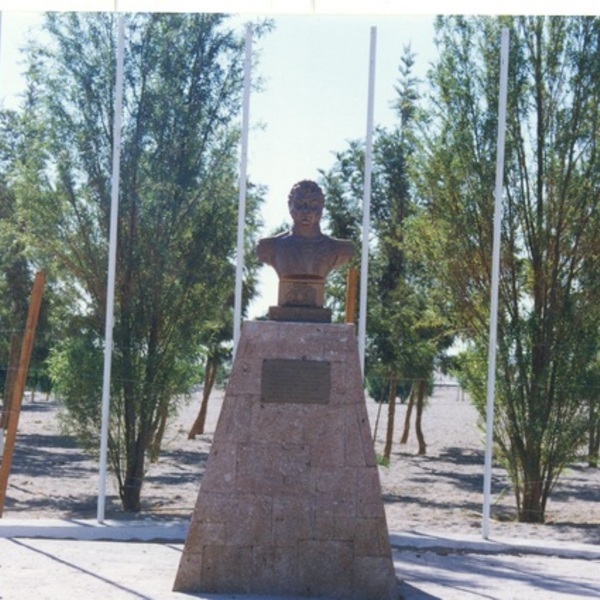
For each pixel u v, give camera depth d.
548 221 17.83
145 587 11.11
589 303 17.78
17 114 22.58
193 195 17.89
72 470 22.98
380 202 23.94
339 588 11.02
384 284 23.86
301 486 11.10
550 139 17.89
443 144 18.19
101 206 17.80
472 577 12.52
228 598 10.74
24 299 27.47
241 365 11.24
